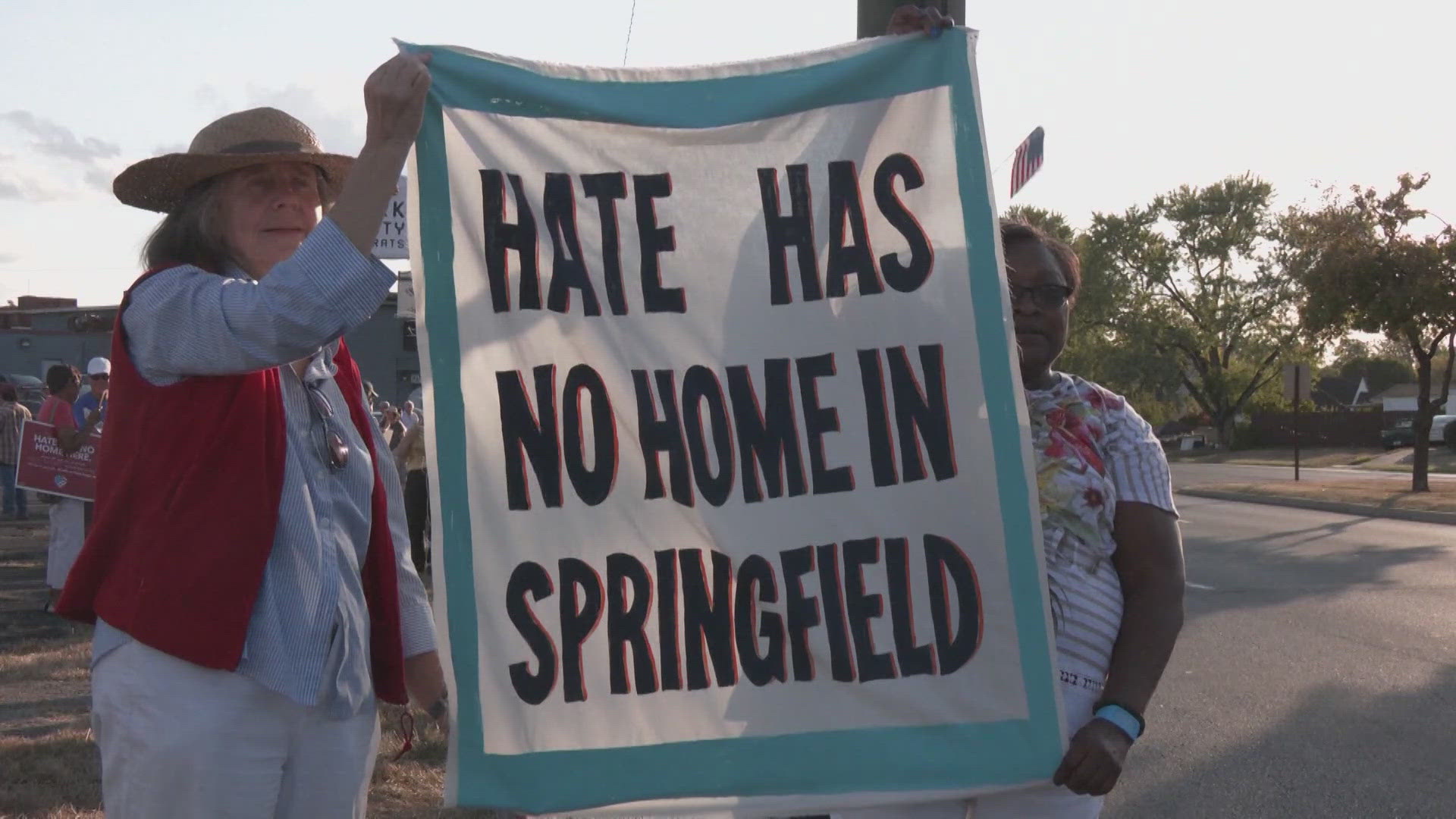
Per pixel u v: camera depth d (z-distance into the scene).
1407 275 25.58
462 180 2.70
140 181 2.54
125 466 2.32
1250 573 13.49
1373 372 107.62
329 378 2.56
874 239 2.75
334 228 2.28
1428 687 7.66
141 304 2.31
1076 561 2.69
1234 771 5.89
